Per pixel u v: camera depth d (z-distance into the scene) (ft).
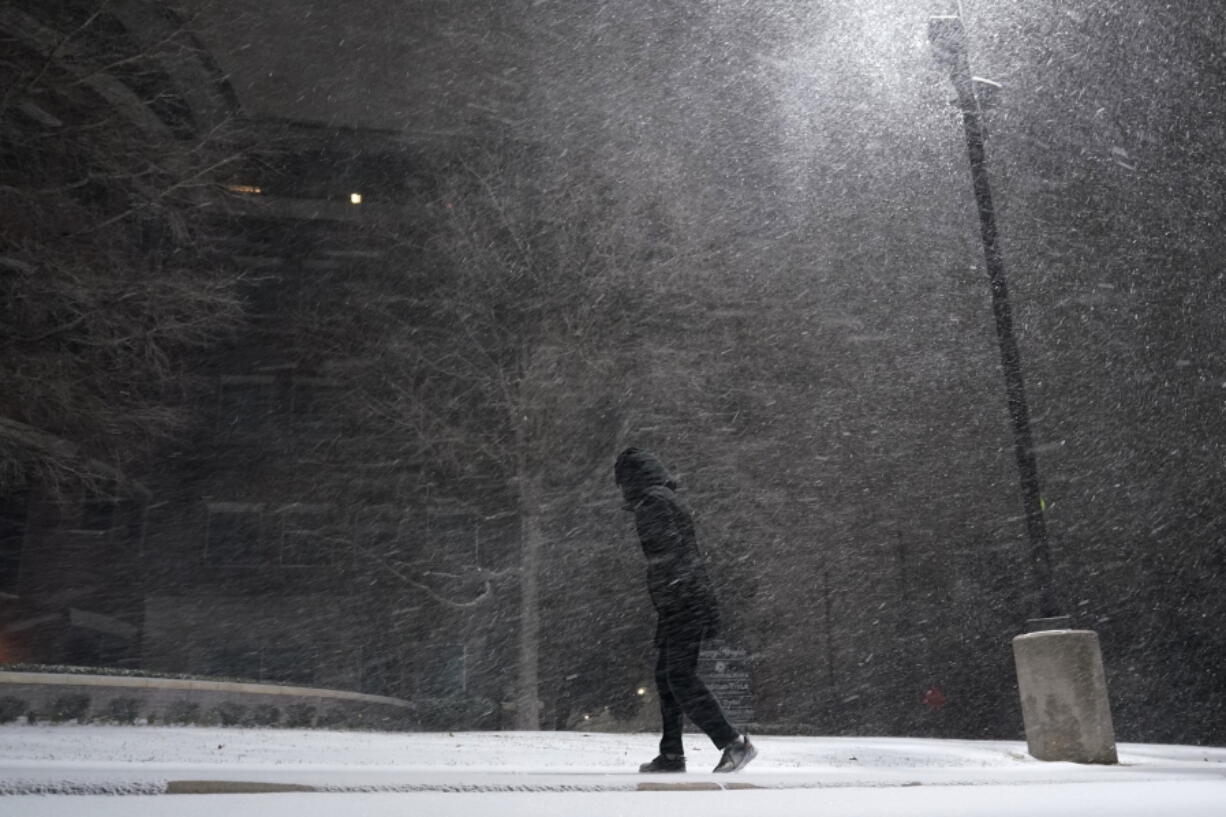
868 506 104.01
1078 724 25.86
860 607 105.81
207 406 104.68
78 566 98.78
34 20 65.36
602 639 96.43
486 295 86.63
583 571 94.73
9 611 93.91
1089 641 26.37
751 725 81.46
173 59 74.13
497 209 88.43
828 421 100.12
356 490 96.73
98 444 71.46
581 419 83.66
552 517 86.74
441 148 102.37
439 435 85.56
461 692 101.55
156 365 68.64
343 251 109.70
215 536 106.11
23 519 96.43
